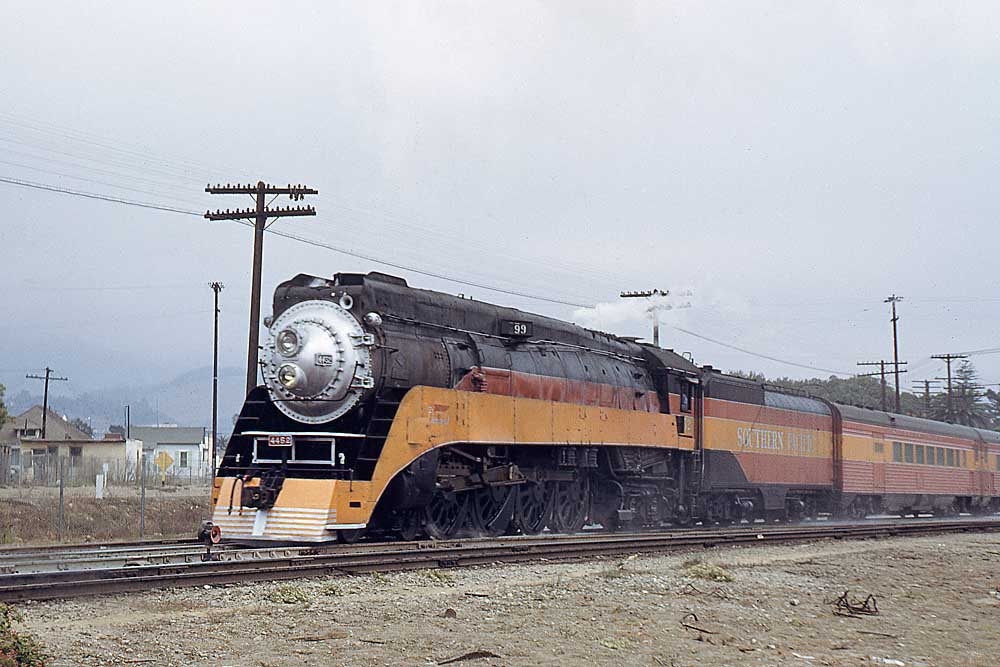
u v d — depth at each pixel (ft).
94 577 42.50
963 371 327.26
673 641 36.32
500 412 71.26
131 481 160.76
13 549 57.26
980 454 174.60
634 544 68.08
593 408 83.30
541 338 82.02
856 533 91.71
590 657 33.09
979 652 37.40
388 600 42.34
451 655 32.37
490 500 73.15
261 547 59.21
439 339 69.26
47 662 29.12
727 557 67.82
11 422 304.50
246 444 63.67
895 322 252.62
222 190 113.39
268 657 31.24
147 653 31.14
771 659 34.19
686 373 100.63
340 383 62.18
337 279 64.90
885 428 144.97
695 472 101.60
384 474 60.54
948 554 75.97
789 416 122.31
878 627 41.81
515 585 48.67
